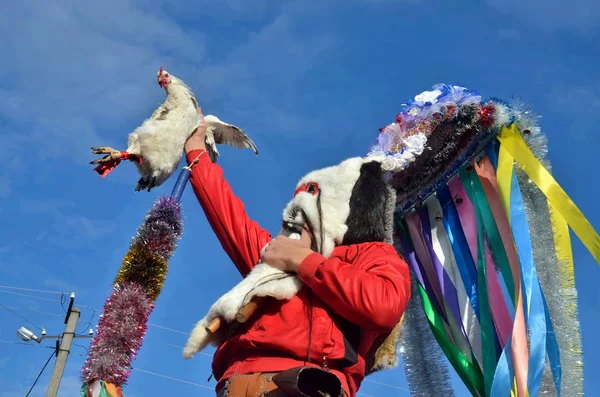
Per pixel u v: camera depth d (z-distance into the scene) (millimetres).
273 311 2689
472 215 3699
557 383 3102
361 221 3018
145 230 2914
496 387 3062
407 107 3562
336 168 3156
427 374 3701
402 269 2764
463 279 3660
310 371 2373
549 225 3438
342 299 2551
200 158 3314
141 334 2680
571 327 3234
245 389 2512
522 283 3195
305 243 2930
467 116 3570
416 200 3863
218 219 3201
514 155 3508
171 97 3309
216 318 2725
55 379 9570
